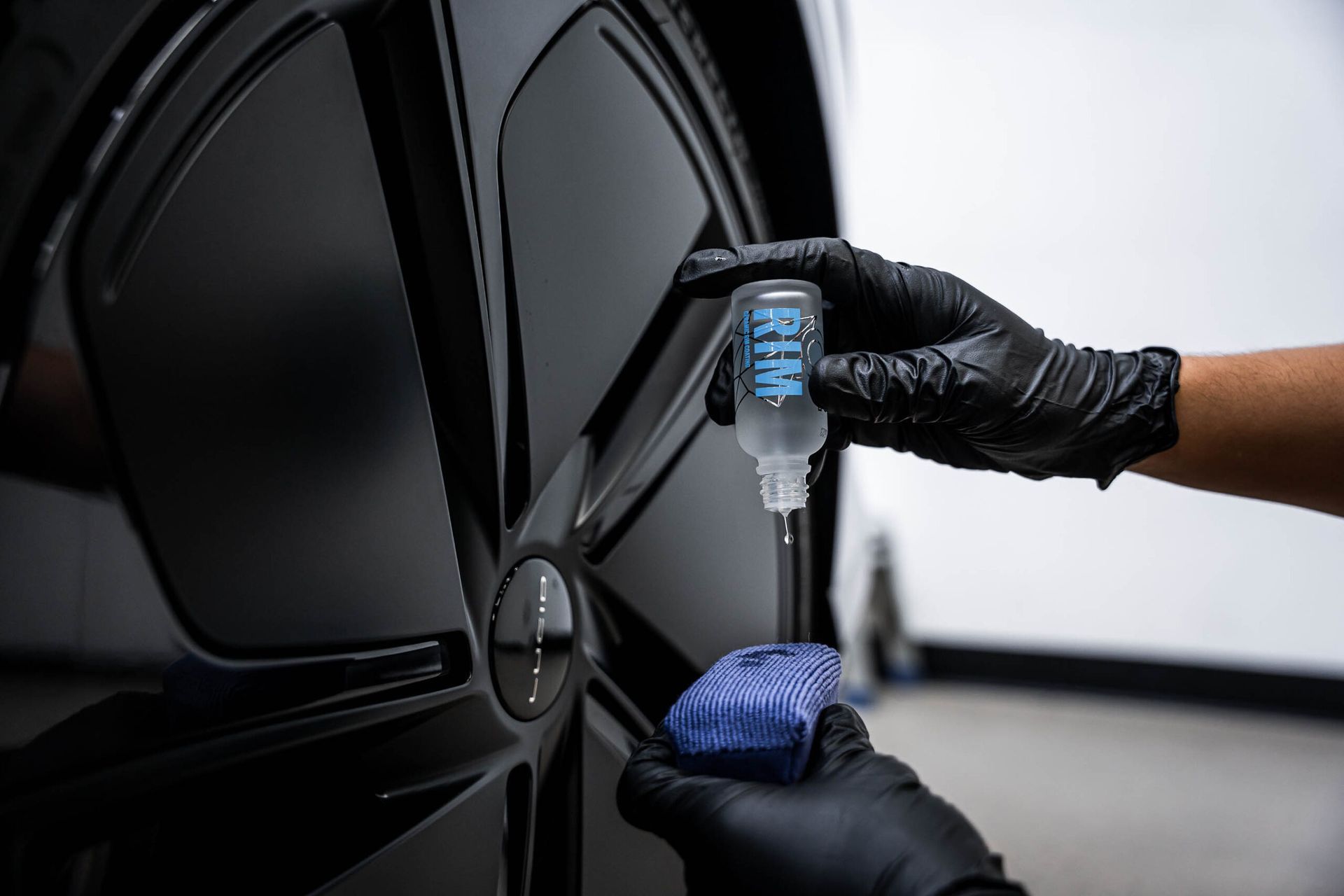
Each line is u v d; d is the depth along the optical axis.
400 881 0.59
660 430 0.81
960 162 2.54
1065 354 0.80
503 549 0.64
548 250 0.68
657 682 0.81
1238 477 0.86
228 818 0.49
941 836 0.53
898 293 0.77
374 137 0.55
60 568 0.41
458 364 0.61
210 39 0.45
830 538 1.08
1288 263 2.30
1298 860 1.66
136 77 0.42
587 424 0.73
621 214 0.75
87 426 0.41
